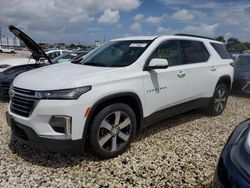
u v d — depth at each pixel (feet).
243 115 21.79
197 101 18.22
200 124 18.72
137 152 13.78
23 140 12.46
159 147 14.48
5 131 16.47
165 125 18.17
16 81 13.20
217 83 19.84
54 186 10.72
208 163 12.82
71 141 11.44
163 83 15.10
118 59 14.75
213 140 15.79
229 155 6.63
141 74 13.89
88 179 11.25
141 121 14.25
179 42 17.07
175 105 16.30
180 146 14.71
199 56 18.44
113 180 11.19
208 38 20.44
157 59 13.99
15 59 26.32
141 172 11.85
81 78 11.99
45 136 11.41
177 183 11.08
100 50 16.69
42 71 13.69
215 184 6.49
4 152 13.58
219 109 20.86
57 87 11.45
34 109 11.55
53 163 12.53
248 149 6.31
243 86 29.73
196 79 17.61
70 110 11.27
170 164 12.62
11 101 13.03
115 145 13.00
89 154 13.37
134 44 15.52
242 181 5.70
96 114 12.19
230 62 21.29
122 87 12.86
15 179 11.16
